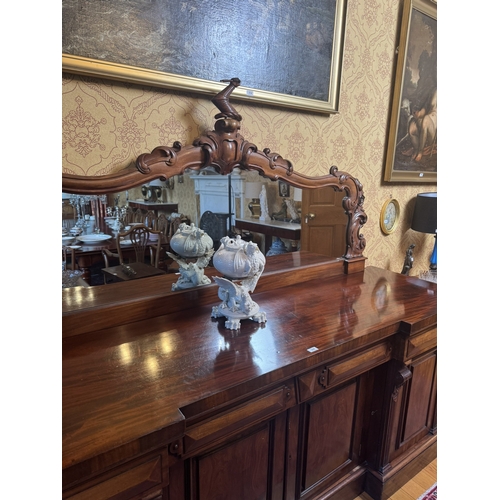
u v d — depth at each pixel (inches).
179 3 40.0
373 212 72.8
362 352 41.9
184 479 32.8
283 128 53.9
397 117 69.3
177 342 36.1
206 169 43.6
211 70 43.7
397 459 53.4
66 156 37.0
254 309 41.0
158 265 42.3
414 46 68.7
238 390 29.4
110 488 24.3
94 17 35.2
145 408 26.1
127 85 39.5
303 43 51.7
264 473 39.1
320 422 43.5
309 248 56.7
